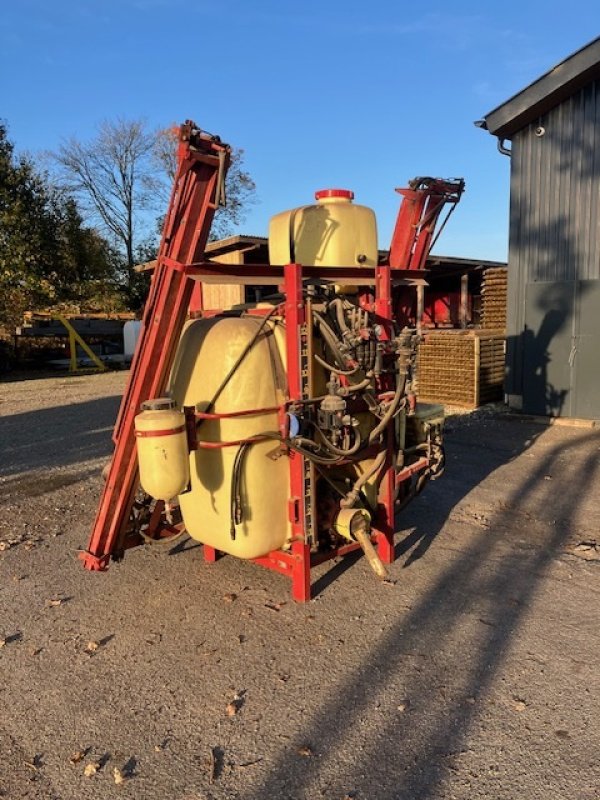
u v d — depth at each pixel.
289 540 3.78
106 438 9.43
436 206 4.98
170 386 3.82
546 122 9.58
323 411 3.63
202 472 3.71
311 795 2.39
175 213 3.37
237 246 13.67
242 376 3.51
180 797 2.41
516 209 10.05
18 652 3.46
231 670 3.22
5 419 11.73
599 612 3.70
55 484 6.88
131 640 3.55
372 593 4.00
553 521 5.25
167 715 2.89
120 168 36.97
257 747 2.66
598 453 7.44
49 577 4.42
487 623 3.60
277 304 3.95
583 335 9.45
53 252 27.45
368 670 3.18
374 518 4.34
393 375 4.28
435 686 3.02
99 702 3.00
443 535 4.99
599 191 9.14
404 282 4.43
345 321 3.72
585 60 8.66
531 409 10.12
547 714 2.79
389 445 4.26
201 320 3.88
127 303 32.56
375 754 2.59
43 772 2.56
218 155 3.29
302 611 3.79
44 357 23.75
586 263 9.38
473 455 7.56
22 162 26.27
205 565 4.53
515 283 10.20
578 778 2.41
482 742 2.63
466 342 10.99
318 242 4.15
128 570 4.48
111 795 2.43
